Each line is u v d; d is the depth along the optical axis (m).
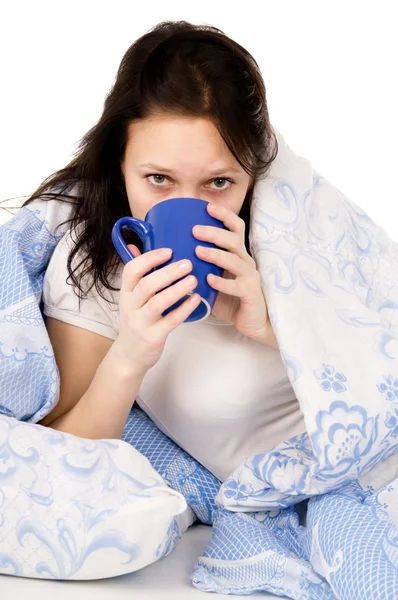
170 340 1.55
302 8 3.39
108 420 1.47
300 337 1.39
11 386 1.49
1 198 3.03
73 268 1.57
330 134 3.39
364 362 1.39
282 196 1.54
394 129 3.37
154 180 1.37
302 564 1.28
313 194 1.63
